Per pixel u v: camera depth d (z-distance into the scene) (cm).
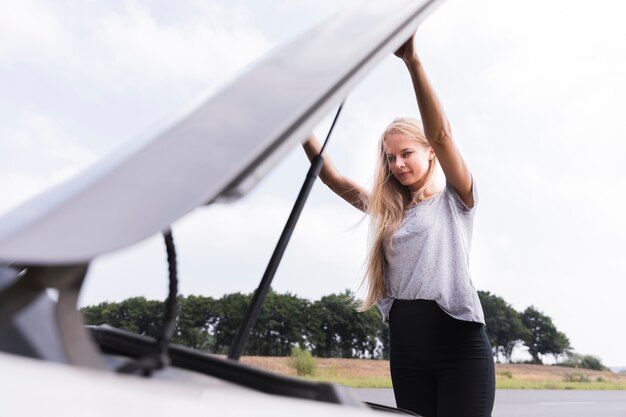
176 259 69
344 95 73
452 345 211
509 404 1355
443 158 204
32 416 37
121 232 54
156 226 54
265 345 2095
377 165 234
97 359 63
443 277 214
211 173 59
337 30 79
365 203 248
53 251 52
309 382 63
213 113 66
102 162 68
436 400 216
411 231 220
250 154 60
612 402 1515
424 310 215
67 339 62
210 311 1545
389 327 229
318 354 2103
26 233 53
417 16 84
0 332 62
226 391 49
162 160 61
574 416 1199
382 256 230
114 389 41
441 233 218
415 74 169
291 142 66
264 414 49
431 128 193
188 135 63
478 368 210
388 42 79
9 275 75
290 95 68
